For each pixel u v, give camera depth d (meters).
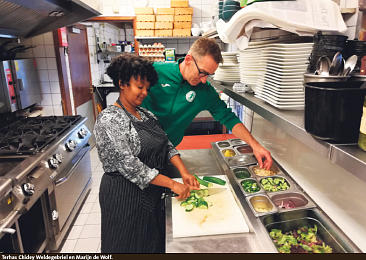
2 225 1.41
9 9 2.12
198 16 4.27
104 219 1.40
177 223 1.24
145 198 1.39
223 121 1.84
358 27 1.09
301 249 1.10
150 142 1.40
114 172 1.38
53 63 3.60
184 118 1.77
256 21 1.19
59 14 2.40
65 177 2.16
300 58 1.04
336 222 1.23
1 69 2.65
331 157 0.72
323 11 1.05
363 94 0.67
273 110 1.08
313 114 0.74
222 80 1.87
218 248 1.10
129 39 7.61
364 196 1.05
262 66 1.27
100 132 1.29
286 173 1.67
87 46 4.77
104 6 4.25
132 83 1.28
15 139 2.07
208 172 1.86
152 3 4.30
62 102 3.75
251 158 1.92
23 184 1.61
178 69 1.63
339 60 0.82
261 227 1.17
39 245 1.94
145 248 1.41
